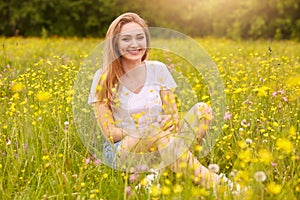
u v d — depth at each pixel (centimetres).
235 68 539
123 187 272
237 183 246
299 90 371
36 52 856
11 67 626
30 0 1758
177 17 1769
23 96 425
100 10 1722
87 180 290
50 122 354
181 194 243
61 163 300
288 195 244
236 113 377
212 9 1661
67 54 809
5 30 1814
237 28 1590
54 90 443
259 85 436
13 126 344
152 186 249
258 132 317
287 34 1570
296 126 346
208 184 266
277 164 280
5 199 269
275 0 1558
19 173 298
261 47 935
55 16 1791
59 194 262
